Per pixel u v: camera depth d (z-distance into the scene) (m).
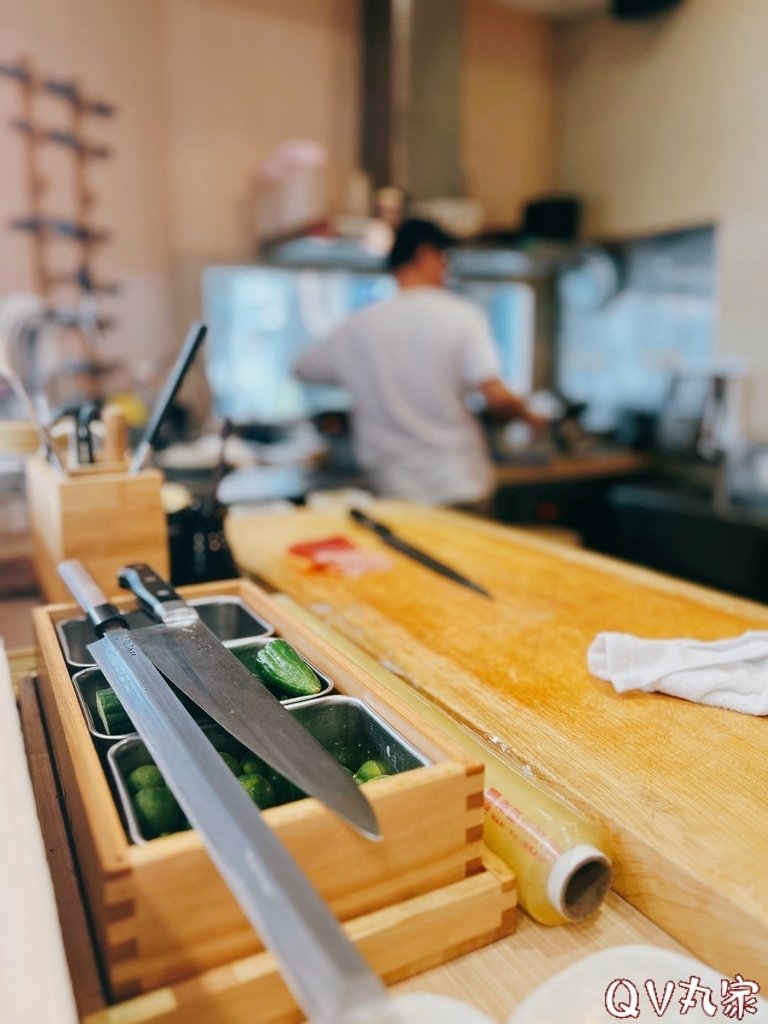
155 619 1.01
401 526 2.02
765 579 3.28
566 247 4.20
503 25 4.46
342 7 3.98
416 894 0.70
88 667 0.96
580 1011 0.59
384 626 1.34
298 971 0.48
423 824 0.70
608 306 4.57
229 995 0.61
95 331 3.57
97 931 0.66
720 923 0.70
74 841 0.79
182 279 3.75
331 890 0.66
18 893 0.66
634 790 0.85
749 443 3.85
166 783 0.73
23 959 0.60
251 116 3.83
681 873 0.73
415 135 3.95
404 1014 0.56
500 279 4.62
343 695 0.89
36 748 1.00
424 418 2.94
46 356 3.44
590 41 4.50
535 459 3.82
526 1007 0.58
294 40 3.89
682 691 1.05
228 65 3.74
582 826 0.75
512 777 0.84
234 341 3.97
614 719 1.01
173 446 3.05
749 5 3.70
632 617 1.38
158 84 3.60
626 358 4.50
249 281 3.95
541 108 4.68
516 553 1.78
